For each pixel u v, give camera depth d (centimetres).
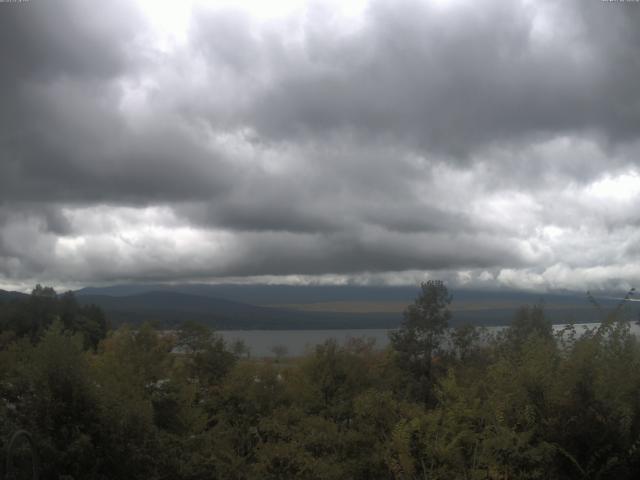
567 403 909
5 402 1158
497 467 930
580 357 935
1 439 984
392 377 3106
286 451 1656
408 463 1078
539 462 909
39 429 1091
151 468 1236
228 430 2186
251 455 2114
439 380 1262
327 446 1620
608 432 871
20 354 1681
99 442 1156
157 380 2161
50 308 4159
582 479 878
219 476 1614
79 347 1270
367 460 1445
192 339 2927
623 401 916
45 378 1167
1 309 3884
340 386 2667
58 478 1052
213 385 2764
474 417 1052
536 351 1041
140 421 1249
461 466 1018
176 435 1720
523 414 947
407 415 1359
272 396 2531
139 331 2606
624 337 1023
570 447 888
